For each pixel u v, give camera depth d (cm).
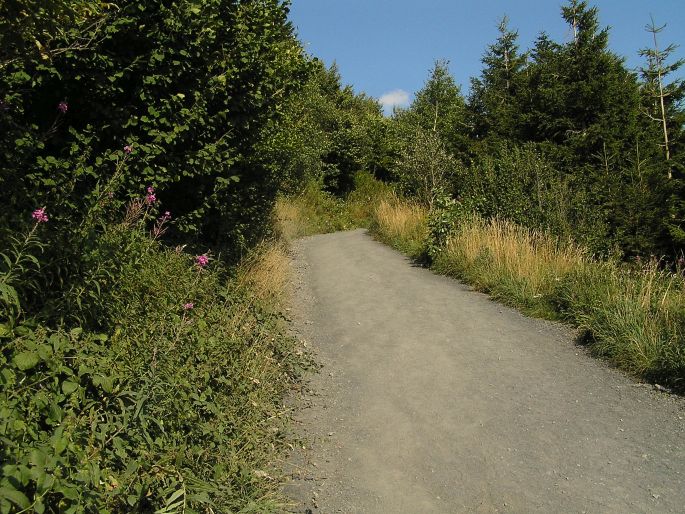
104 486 271
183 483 300
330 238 2094
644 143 1741
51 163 519
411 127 3158
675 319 683
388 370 674
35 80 561
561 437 496
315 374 661
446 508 394
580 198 1299
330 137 3278
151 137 650
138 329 410
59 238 380
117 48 633
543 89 2080
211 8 681
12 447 230
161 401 344
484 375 650
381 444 489
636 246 1358
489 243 1202
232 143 757
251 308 636
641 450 470
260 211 1062
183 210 727
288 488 411
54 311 350
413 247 1569
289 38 1030
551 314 883
